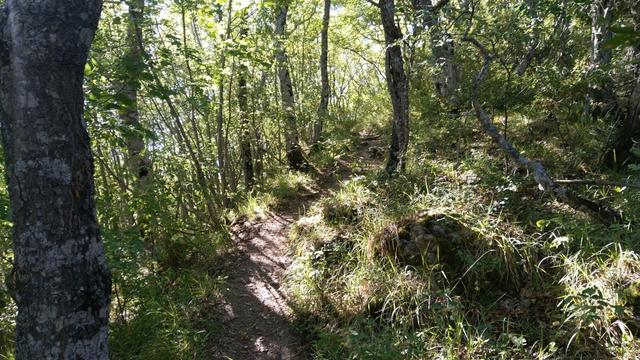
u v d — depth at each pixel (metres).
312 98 11.59
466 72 7.94
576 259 4.28
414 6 6.59
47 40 2.27
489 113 7.69
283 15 10.32
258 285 5.93
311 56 14.62
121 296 5.66
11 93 2.28
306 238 6.20
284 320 5.16
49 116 2.29
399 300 4.60
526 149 6.76
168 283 6.00
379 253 5.20
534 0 5.71
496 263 4.59
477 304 4.44
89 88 4.46
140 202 6.16
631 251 4.14
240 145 10.58
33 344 2.34
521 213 5.32
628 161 5.78
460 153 7.44
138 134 4.86
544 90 7.24
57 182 2.31
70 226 2.35
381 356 4.00
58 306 2.32
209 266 6.64
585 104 7.06
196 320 5.27
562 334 3.88
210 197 7.95
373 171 7.66
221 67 7.74
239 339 5.01
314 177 9.64
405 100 6.94
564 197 4.88
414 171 6.79
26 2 2.26
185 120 10.10
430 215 5.23
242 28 8.09
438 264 4.78
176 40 6.12
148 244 6.81
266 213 8.27
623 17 6.31
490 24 5.73
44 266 2.30
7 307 4.94
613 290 3.93
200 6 7.20
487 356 3.88
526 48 7.80
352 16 12.78
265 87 9.72
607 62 6.45
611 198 5.27
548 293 4.31
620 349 3.58
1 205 4.30
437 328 4.18
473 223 5.02
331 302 4.99
